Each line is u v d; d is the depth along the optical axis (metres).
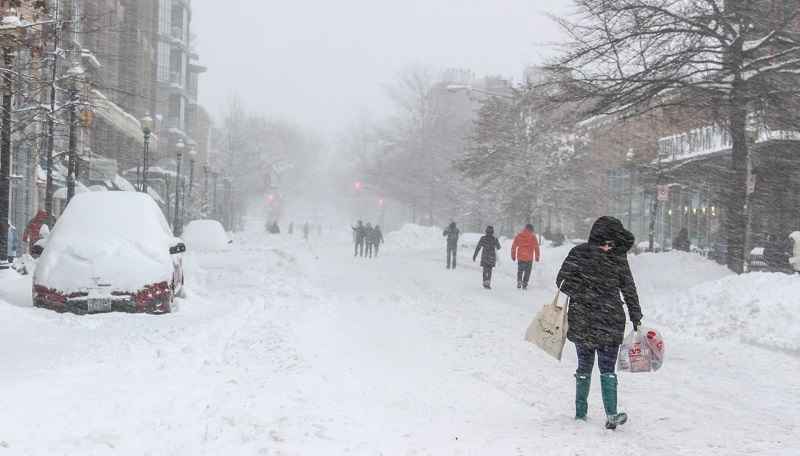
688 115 23.55
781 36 21.19
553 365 10.53
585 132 43.84
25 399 6.77
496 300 19.70
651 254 23.02
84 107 23.44
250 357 9.86
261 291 18.84
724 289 14.56
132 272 13.45
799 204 29.69
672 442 6.45
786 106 21.06
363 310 16.91
